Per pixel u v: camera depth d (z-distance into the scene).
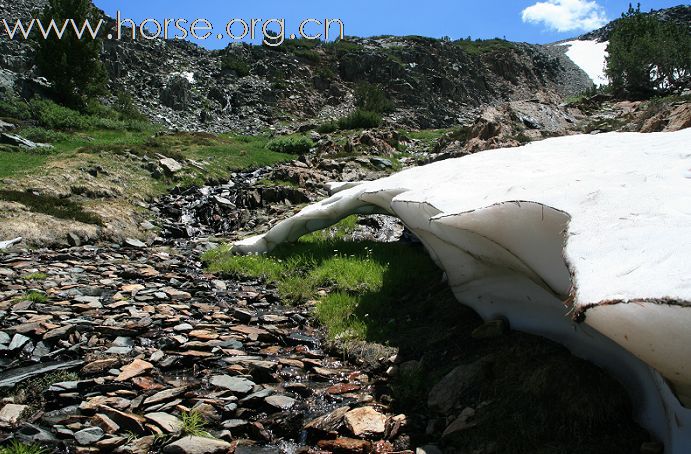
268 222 14.49
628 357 4.46
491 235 5.25
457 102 78.00
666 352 2.88
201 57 68.00
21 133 26.62
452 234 5.97
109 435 4.36
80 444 4.21
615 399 4.40
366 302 7.56
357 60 74.81
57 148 24.05
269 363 5.77
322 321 7.28
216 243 13.07
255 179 20.91
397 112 65.31
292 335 6.81
